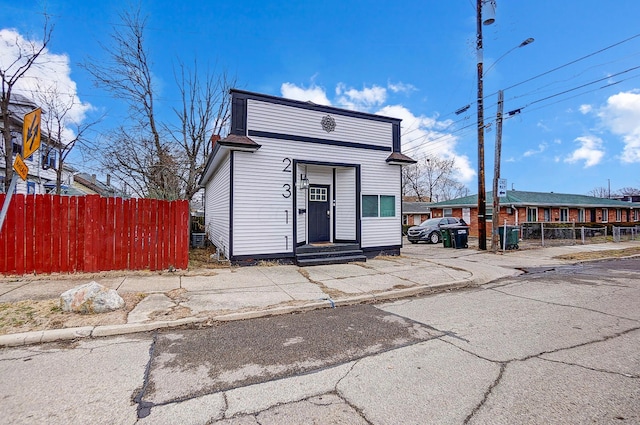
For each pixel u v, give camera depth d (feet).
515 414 8.59
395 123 40.14
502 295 22.94
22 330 14.19
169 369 11.37
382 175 39.09
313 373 11.10
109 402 9.25
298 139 33.99
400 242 40.22
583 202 87.04
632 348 13.08
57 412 8.73
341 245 35.58
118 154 57.41
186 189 63.36
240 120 31.53
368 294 22.00
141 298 19.27
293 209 33.53
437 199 164.14
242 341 14.07
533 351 12.82
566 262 38.68
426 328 15.76
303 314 18.30
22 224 23.80
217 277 25.75
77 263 24.81
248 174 31.63
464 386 10.11
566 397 9.41
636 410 8.76
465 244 52.90
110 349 13.10
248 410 8.89
